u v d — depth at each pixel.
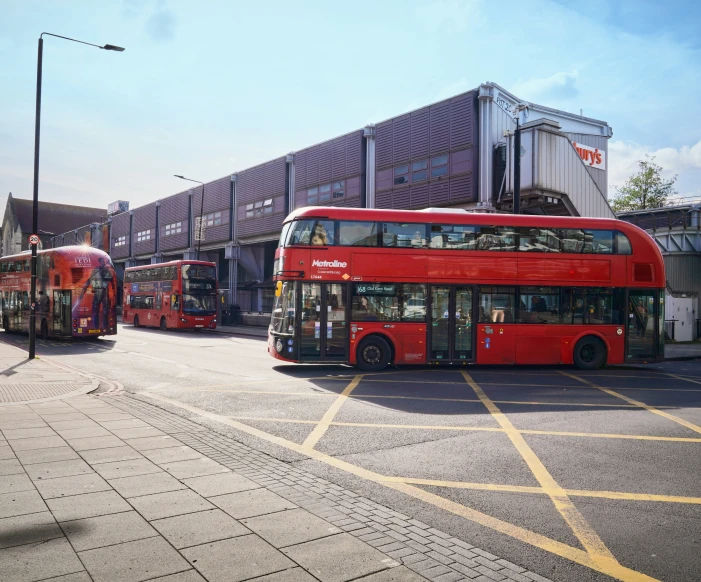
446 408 9.60
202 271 33.97
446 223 15.21
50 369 13.97
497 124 24.84
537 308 15.36
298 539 3.97
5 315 29.66
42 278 25.23
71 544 3.81
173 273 34.09
